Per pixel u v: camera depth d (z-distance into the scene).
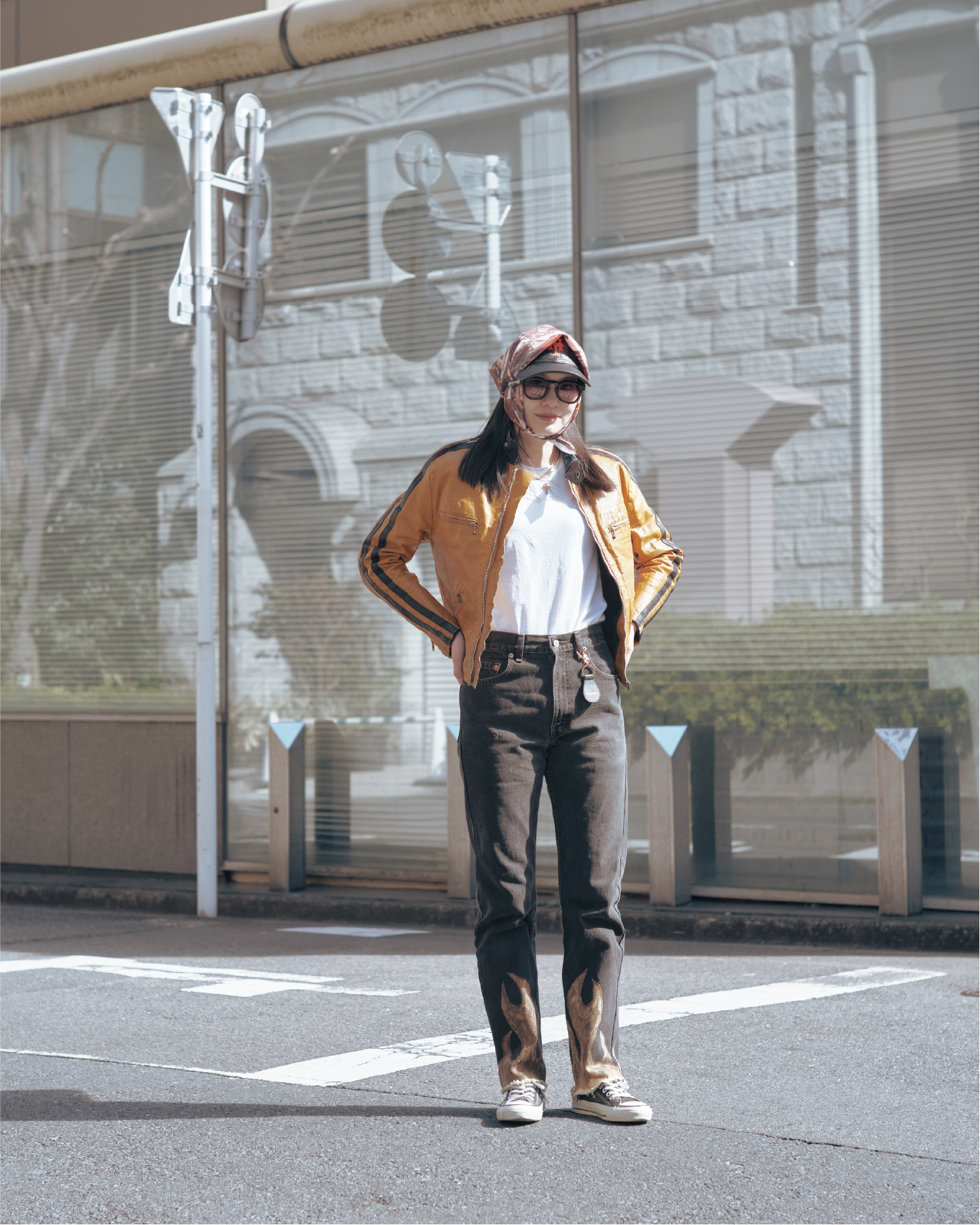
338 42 9.41
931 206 7.85
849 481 8.01
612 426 8.71
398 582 4.13
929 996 5.77
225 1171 3.54
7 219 10.87
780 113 8.26
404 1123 3.93
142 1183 3.47
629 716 8.56
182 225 10.19
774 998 5.74
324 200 9.62
